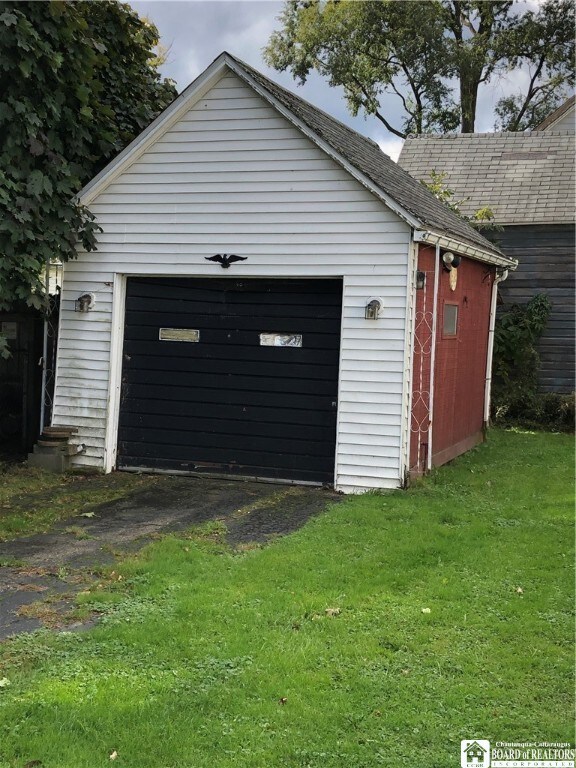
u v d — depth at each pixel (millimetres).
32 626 4652
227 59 8883
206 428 9539
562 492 8672
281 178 8953
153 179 9469
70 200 9297
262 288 9289
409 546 6328
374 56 32375
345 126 13094
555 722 3680
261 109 8992
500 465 10578
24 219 8523
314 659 4238
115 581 5461
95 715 3580
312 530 6895
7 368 10875
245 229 9133
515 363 15781
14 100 8492
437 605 5078
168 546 6266
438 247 9016
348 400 8703
